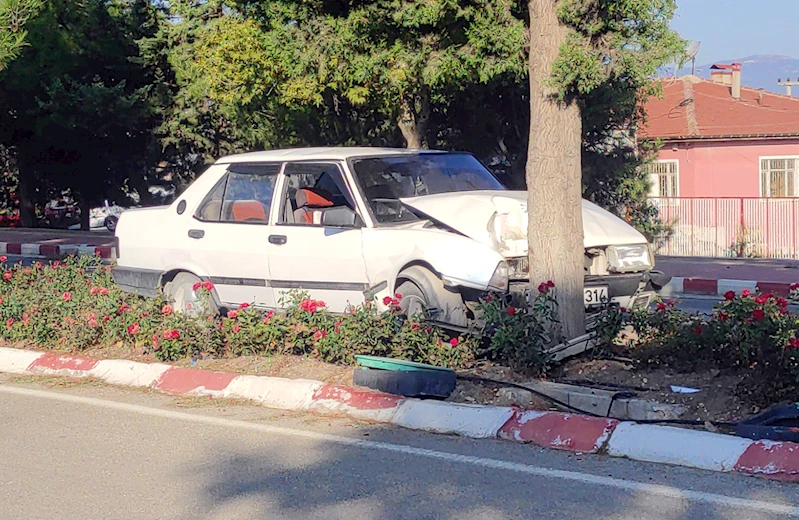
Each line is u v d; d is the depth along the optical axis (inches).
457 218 331.9
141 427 268.5
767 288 576.4
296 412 279.6
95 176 1226.0
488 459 229.8
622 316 305.7
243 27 690.8
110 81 1136.2
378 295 340.2
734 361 275.3
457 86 704.4
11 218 1327.5
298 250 360.5
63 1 1048.2
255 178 385.1
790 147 1080.2
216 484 218.8
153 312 355.3
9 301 383.9
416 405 264.2
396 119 802.8
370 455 236.4
